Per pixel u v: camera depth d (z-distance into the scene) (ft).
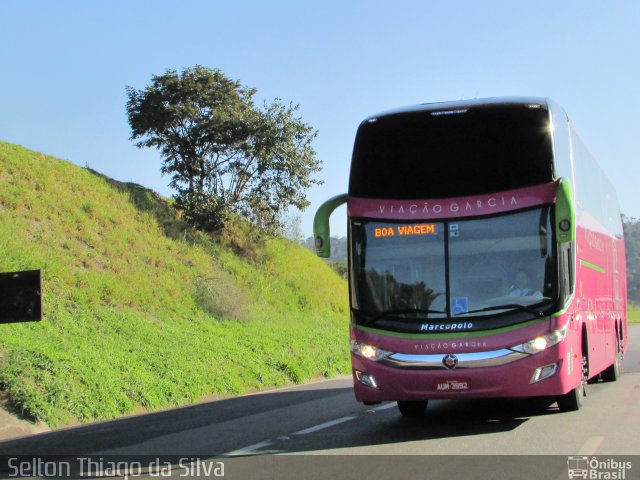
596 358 41.50
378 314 31.99
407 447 29.04
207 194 99.86
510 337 30.40
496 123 32.42
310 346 78.18
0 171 81.51
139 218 92.63
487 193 31.81
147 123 98.84
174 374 53.26
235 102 103.60
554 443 28.73
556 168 31.99
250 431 34.94
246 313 83.15
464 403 43.29
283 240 122.72
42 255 68.54
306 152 102.42
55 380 43.83
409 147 33.17
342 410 41.63
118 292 69.82
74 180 90.43
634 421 33.91
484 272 31.19
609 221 53.72
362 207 33.27
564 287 31.40
